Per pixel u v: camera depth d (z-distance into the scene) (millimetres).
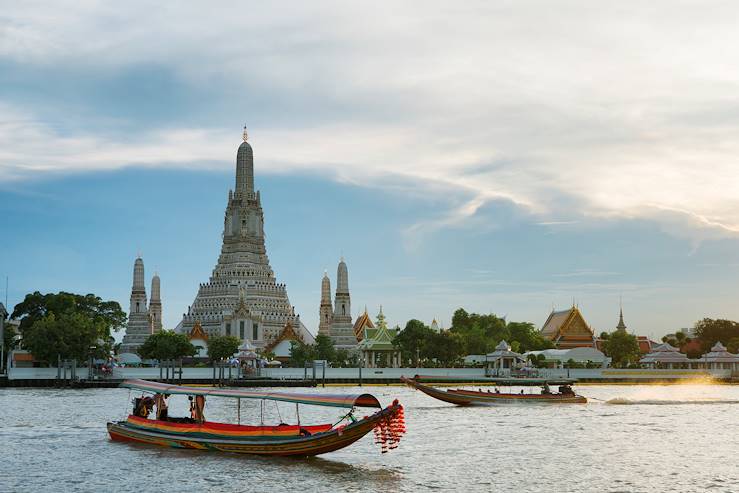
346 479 68500
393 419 72438
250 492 64000
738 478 70188
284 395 77312
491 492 64438
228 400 151625
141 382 90125
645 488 66125
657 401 153250
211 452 79562
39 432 95188
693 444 89375
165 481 67375
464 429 101812
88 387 188250
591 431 100688
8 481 67500
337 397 74438
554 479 69250
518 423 109438
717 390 197500
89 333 192625
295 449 75500
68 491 64125
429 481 68062
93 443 85750
